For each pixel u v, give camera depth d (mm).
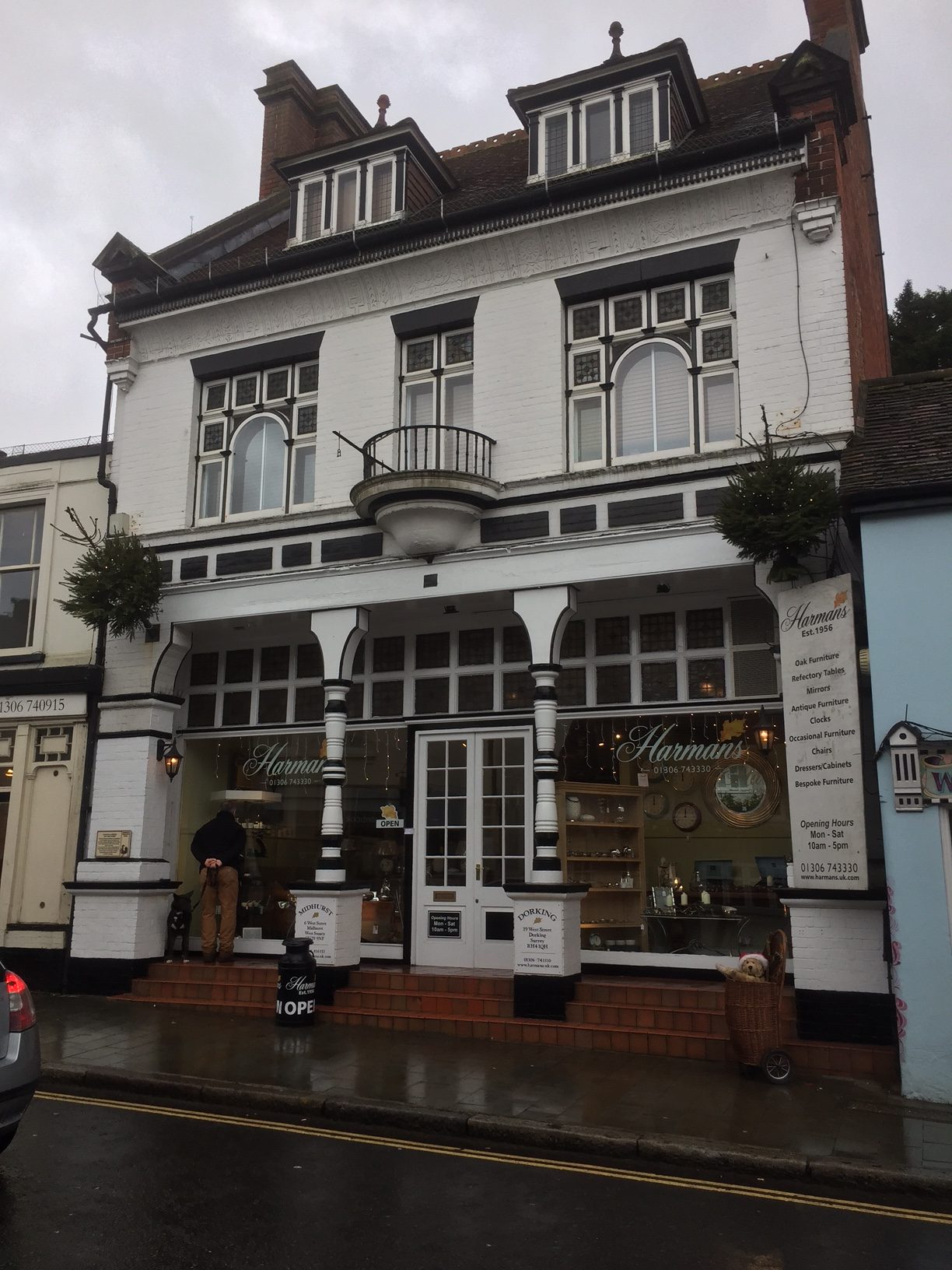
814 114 11055
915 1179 6195
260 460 13727
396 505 11570
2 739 14203
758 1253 5250
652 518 11102
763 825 11133
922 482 8875
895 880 8469
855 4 15070
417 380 12883
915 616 8859
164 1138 7117
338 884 11711
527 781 12297
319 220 14797
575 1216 5762
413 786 12820
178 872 13719
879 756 8734
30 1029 6281
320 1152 6887
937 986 8195
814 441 10438
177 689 14125
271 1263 4973
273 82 18031
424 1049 9664
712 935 11156
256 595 12852
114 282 14680
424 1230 5465
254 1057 9250
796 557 9875
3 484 15250
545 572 11336
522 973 10570
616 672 12016
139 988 12398
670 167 11375
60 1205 5695
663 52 12820
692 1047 9453
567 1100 7902
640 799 11750
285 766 13680
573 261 12102
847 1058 8906
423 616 12914
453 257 12602
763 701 11250
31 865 13602
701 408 11336
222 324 13992
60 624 14422
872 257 14852
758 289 11148
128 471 14266
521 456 11945
